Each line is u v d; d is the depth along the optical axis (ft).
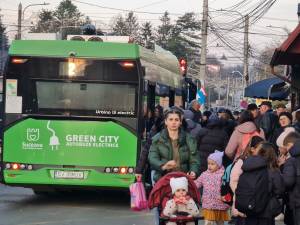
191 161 31.09
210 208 35.65
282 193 29.43
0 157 49.32
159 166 30.66
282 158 34.35
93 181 47.88
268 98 90.84
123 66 48.19
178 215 28.48
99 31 59.00
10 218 43.93
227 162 43.47
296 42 56.13
